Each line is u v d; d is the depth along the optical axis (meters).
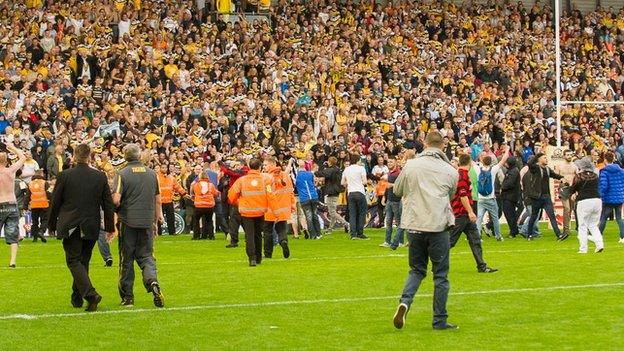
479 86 86.94
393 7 92.56
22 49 73.94
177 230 63.91
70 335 24.75
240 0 86.88
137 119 70.56
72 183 28.11
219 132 71.38
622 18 102.62
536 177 53.66
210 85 76.38
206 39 80.00
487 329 25.06
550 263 40.19
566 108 88.25
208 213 57.28
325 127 75.06
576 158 63.53
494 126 81.00
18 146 64.50
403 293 24.75
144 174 29.34
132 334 24.84
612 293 31.12
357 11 90.12
